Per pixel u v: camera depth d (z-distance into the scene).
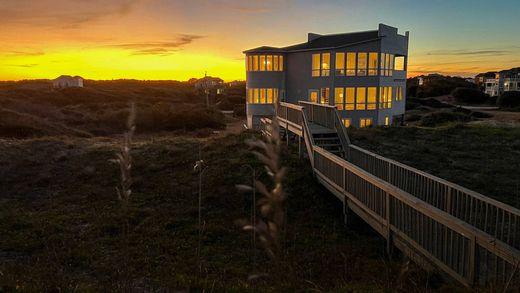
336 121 14.56
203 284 5.08
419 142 19.45
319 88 35.22
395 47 36.94
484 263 6.25
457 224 5.63
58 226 10.11
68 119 48.09
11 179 14.91
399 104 39.62
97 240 9.07
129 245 8.72
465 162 15.45
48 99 74.44
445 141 19.66
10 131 34.69
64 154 17.47
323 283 5.77
